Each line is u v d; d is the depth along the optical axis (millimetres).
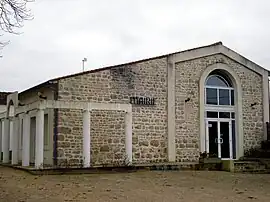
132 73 16828
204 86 18531
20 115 17859
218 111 18875
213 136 18609
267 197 10016
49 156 15516
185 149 17656
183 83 17969
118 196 9641
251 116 19469
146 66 17172
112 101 16297
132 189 10766
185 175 14266
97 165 15312
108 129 16047
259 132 19578
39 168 13781
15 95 17141
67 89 15492
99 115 15945
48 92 16109
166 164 16141
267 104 19906
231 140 19031
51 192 9953
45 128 16312
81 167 14227
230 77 19250
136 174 14172
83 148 14484
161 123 17250
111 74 16391
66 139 15289
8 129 18344
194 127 17984
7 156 18141
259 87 19875
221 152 18688
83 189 10539
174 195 9961
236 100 19203
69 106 14383
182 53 18000
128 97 16641
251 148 19234
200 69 18438
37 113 14062
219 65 18891
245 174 15680
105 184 11562
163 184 11891
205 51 18547
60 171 13867
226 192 10695
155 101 17203
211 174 14852
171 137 17359
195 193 10375
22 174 13609
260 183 12914
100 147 15836
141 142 16734
